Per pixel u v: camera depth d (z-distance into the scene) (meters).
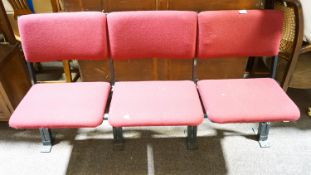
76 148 1.88
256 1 1.86
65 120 1.45
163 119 1.43
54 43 1.69
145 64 2.11
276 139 1.92
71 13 1.65
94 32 1.67
